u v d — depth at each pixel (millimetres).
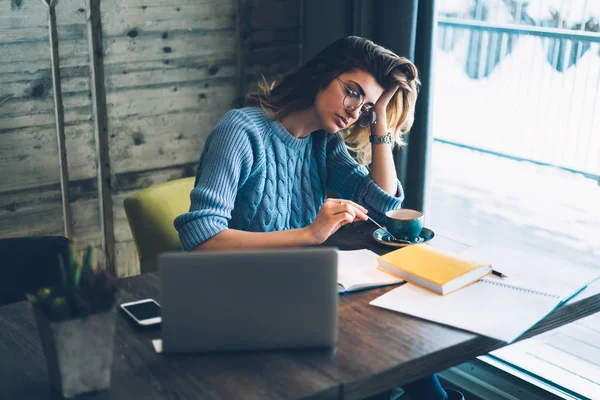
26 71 2375
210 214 1584
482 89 3336
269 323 1229
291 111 1788
